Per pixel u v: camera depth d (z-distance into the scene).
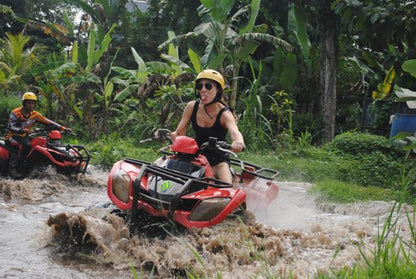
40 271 4.10
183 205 5.11
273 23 20.55
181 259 4.27
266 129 16.94
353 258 4.49
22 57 25.02
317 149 14.70
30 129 9.84
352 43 19.08
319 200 8.54
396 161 12.80
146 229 5.17
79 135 17.92
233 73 17.31
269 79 20.72
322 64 18.33
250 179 6.34
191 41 22.08
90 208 5.53
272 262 4.48
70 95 18.09
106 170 11.64
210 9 16.05
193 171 5.24
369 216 7.36
